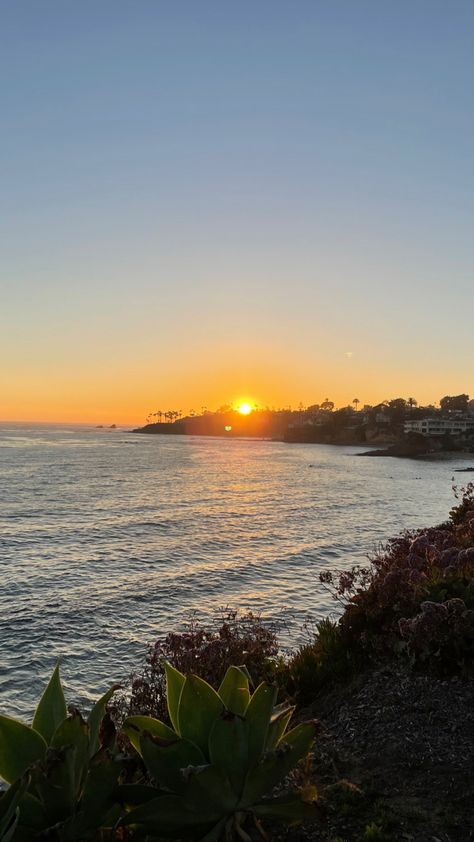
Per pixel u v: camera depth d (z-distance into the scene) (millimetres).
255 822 2736
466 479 83750
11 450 129875
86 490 54406
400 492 60219
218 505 45125
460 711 4828
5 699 11812
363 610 6801
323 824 3500
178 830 2631
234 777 2607
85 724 2584
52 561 24328
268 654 6855
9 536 30031
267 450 169875
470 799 3682
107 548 27281
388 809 3607
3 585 20375
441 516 41281
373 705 5219
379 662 6141
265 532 32594
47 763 2371
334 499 51594
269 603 18266
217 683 5672
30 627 15984
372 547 28156
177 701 3002
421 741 4484
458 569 7207
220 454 139375
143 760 2684
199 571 22703
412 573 6727
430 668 5574
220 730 2590
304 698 6035
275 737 2859
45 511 39812
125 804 2641
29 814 2453
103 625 16203
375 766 4254
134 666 13328
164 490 55844
